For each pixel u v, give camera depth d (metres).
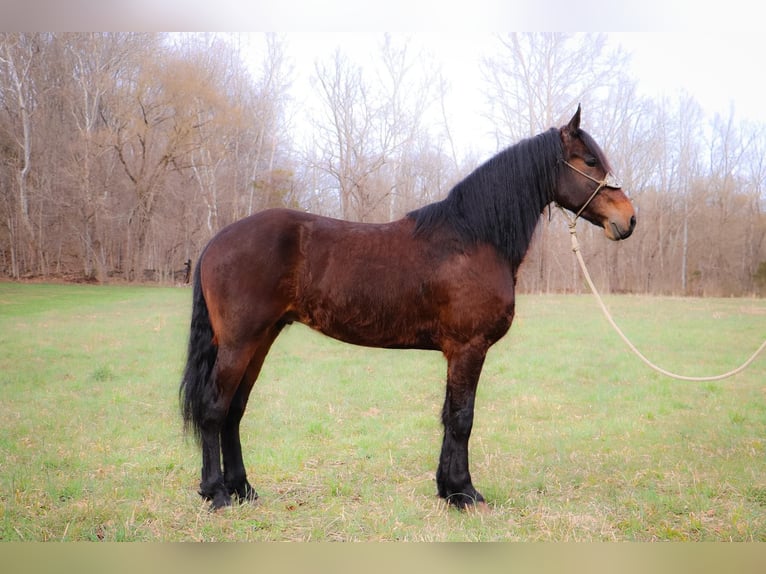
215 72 27.77
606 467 4.25
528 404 6.18
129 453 4.42
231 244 3.35
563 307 16.80
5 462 4.14
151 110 26.73
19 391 6.44
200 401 3.39
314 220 3.48
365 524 3.24
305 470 4.14
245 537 3.05
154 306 16.27
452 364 3.41
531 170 3.54
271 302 3.34
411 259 3.36
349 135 24.52
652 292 23.92
